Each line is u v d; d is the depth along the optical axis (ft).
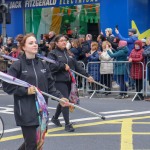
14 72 16.46
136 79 40.22
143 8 57.67
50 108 35.12
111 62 41.75
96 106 36.32
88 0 60.64
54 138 24.32
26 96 16.16
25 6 69.05
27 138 16.17
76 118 30.58
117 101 39.63
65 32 64.54
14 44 51.21
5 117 31.37
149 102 38.83
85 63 44.68
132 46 44.52
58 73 26.04
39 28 67.92
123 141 23.38
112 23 57.57
